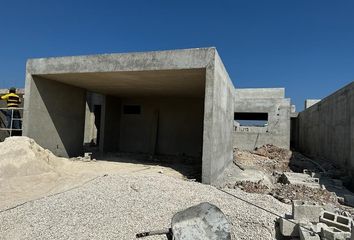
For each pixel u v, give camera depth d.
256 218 4.40
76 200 4.72
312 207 4.29
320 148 13.91
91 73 8.38
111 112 13.68
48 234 3.75
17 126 11.21
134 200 4.70
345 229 3.98
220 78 7.82
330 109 12.11
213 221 3.71
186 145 13.30
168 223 4.09
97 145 16.70
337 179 9.45
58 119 10.12
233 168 10.98
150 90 11.57
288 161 13.69
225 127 9.49
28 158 7.17
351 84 9.35
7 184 6.15
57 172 7.39
